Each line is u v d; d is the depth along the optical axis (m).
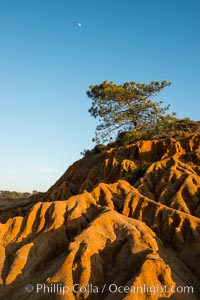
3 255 22.19
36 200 47.16
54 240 22.67
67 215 24.00
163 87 58.75
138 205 26.53
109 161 40.97
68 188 39.00
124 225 22.45
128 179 35.78
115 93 57.09
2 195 118.88
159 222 25.00
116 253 21.05
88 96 60.00
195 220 24.17
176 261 22.09
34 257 21.72
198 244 22.72
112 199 27.89
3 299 19.75
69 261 19.78
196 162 36.75
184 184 28.88
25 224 24.03
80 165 48.88
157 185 30.50
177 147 41.31
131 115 57.31
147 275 18.42
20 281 20.44
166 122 56.56
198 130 56.62
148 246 21.48
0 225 24.27
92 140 57.66
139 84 58.78
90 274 19.45
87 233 21.36
